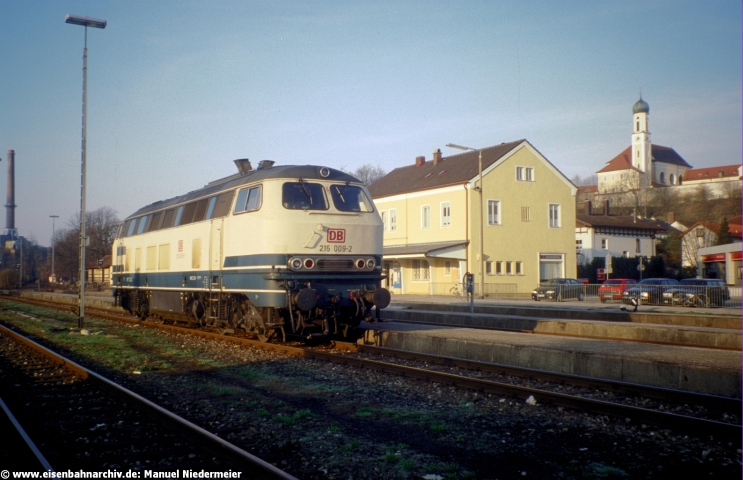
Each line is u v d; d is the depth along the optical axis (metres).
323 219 13.84
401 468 6.24
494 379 11.13
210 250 15.93
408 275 49.31
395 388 10.14
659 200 106.69
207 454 6.54
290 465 6.34
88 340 17.52
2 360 13.97
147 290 21.20
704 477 6.03
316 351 13.44
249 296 13.95
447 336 14.77
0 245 134.38
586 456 6.67
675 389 9.59
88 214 97.25
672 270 62.06
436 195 46.94
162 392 10.03
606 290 35.81
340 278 13.95
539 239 47.06
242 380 11.04
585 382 10.26
